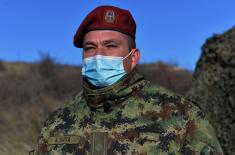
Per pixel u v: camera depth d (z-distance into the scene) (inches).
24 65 1257.4
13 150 486.9
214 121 344.5
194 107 127.9
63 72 948.0
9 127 546.9
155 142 124.7
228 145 337.1
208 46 365.1
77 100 136.6
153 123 126.6
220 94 346.9
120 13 132.2
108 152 126.3
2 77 752.3
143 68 748.0
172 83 672.4
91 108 131.8
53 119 136.9
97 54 132.0
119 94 128.6
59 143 132.0
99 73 131.6
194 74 375.6
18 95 666.8
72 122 133.1
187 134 125.3
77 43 136.8
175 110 127.0
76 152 129.4
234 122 336.5
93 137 128.5
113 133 127.3
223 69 349.7
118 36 131.9
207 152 123.7
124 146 125.7
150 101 128.6
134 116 127.8
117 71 131.6
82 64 137.2
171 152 123.9
